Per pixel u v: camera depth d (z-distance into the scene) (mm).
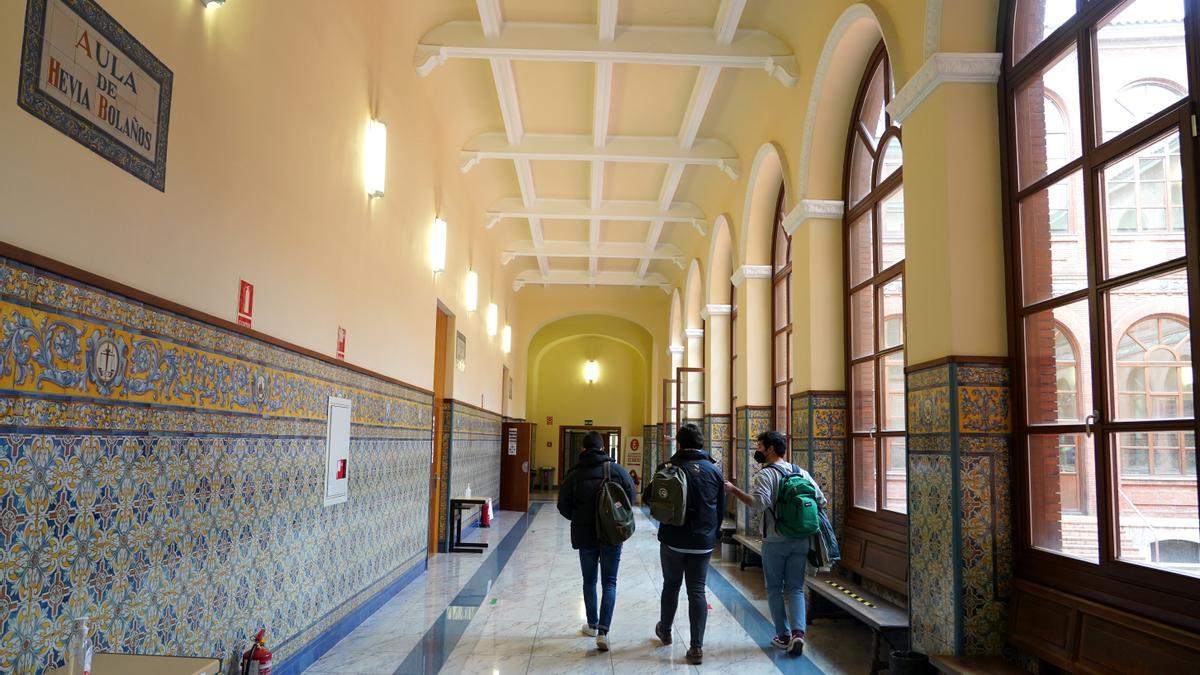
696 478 5453
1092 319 3896
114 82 2869
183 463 3383
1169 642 3248
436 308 9164
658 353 21578
